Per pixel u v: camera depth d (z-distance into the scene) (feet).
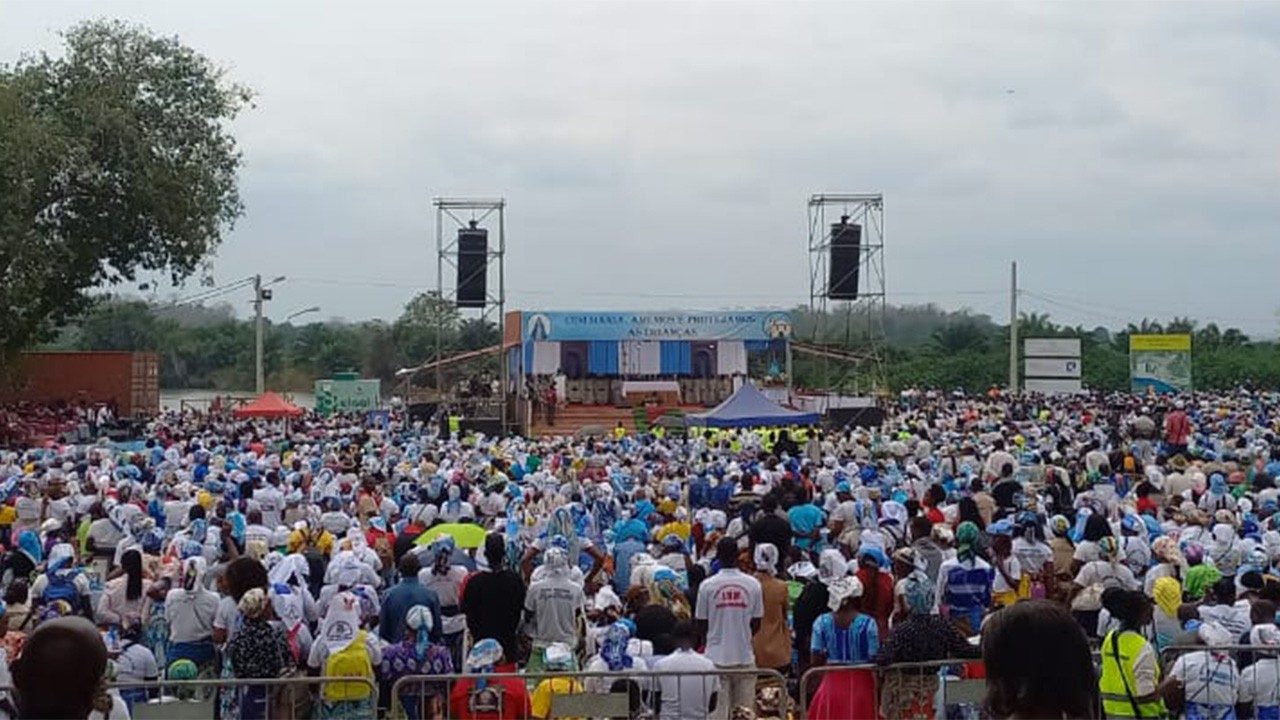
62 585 45.44
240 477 77.82
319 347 378.94
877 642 35.88
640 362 201.46
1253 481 82.84
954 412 170.40
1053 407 179.11
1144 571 52.95
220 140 193.06
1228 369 314.35
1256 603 36.86
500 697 35.58
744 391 116.47
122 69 184.24
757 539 51.16
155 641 44.19
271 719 36.65
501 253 176.24
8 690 18.89
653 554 55.31
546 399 191.83
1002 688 14.25
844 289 178.70
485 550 44.55
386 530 62.95
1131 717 31.14
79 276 186.70
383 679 37.70
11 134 159.33
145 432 155.94
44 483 77.00
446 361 216.54
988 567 43.34
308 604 42.98
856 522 60.59
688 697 36.14
